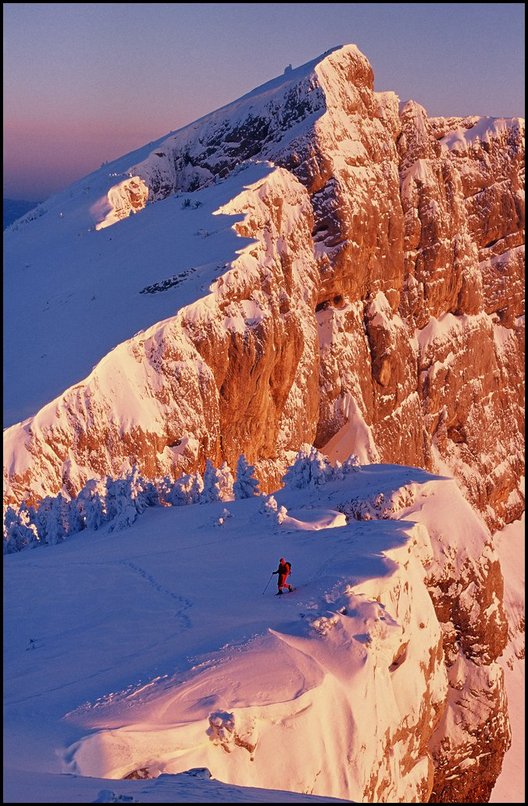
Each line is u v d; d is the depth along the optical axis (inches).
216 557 1258.0
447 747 2252.7
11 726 703.7
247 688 802.8
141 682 796.0
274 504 1488.7
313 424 3555.6
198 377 2645.2
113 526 1652.3
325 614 955.3
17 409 2228.1
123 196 4001.0
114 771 661.3
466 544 2246.6
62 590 1128.8
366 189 4163.4
